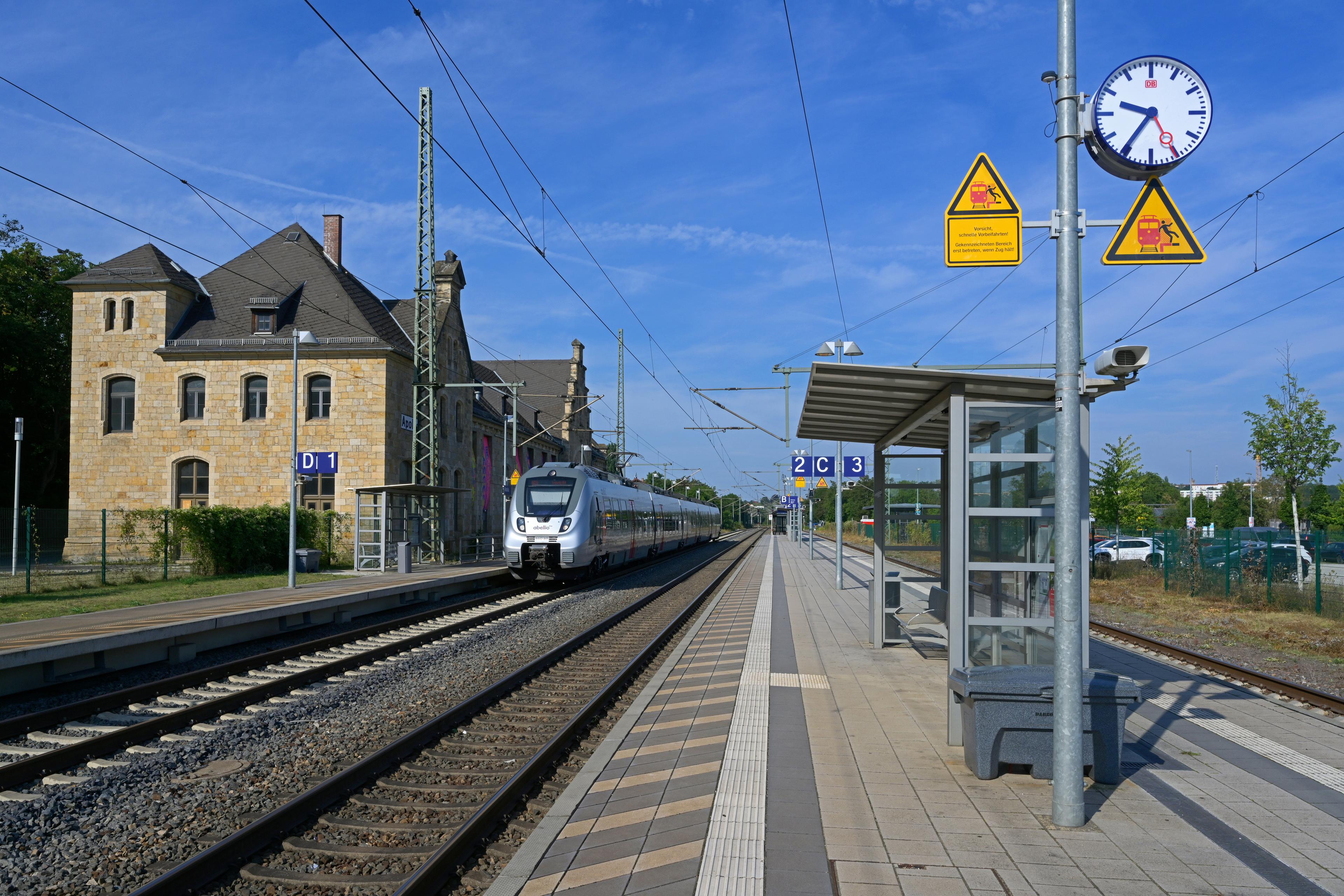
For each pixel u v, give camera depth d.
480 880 4.93
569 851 5.03
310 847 5.34
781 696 9.31
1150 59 6.05
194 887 4.82
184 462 34.44
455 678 11.23
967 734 6.61
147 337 34.53
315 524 28.23
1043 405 7.40
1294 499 27.53
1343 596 19.48
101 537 26.27
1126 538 35.94
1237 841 5.18
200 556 23.59
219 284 36.94
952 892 4.45
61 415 44.91
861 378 7.77
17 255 44.16
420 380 34.22
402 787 6.53
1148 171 6.13
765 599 20.56
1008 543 7.91
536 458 59.34
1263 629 16.95
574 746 7.84
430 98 29.39
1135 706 9.30
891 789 6.11
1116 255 6.18
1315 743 7.64
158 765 7.20
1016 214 6.68
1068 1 5.67
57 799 6.30
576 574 26.19
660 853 4.97
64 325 45.72
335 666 11.36
